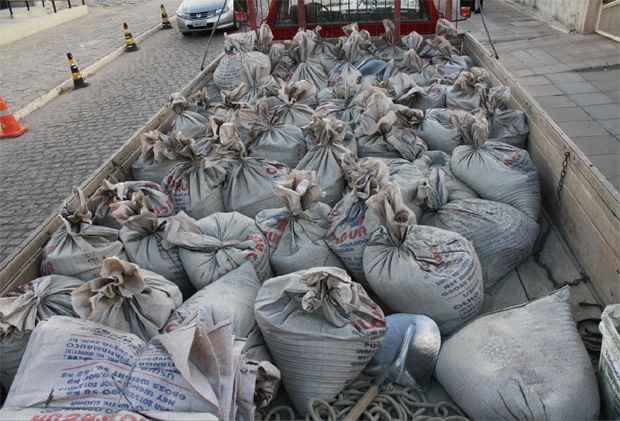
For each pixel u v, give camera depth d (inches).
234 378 83.6
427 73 241.0
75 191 130.6
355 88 212.4
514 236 131.5
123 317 100.7
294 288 102.7
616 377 86.3
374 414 98.3
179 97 203.8
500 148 156.6
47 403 79.3
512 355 96.2
